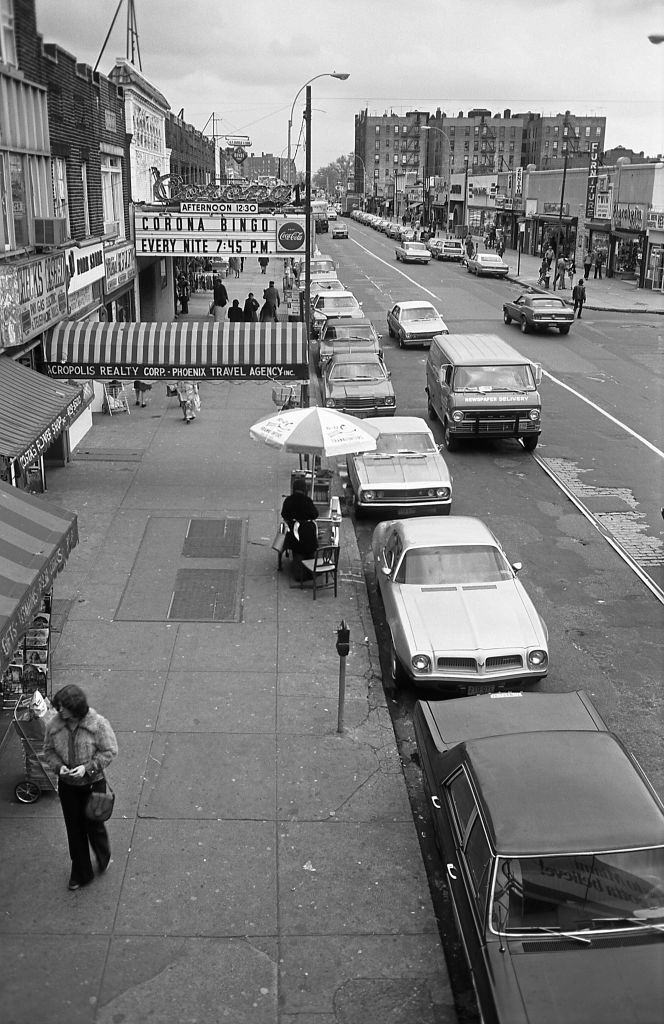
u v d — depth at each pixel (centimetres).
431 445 1662
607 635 1159
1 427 1174
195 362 1678
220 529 1480
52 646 1076
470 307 4281
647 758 890
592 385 2664
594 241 5966
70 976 614
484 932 546
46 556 830
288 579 1296
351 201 17688
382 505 1547
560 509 1647
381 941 655
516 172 7794
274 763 865
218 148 7344
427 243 7494
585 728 764
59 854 735
